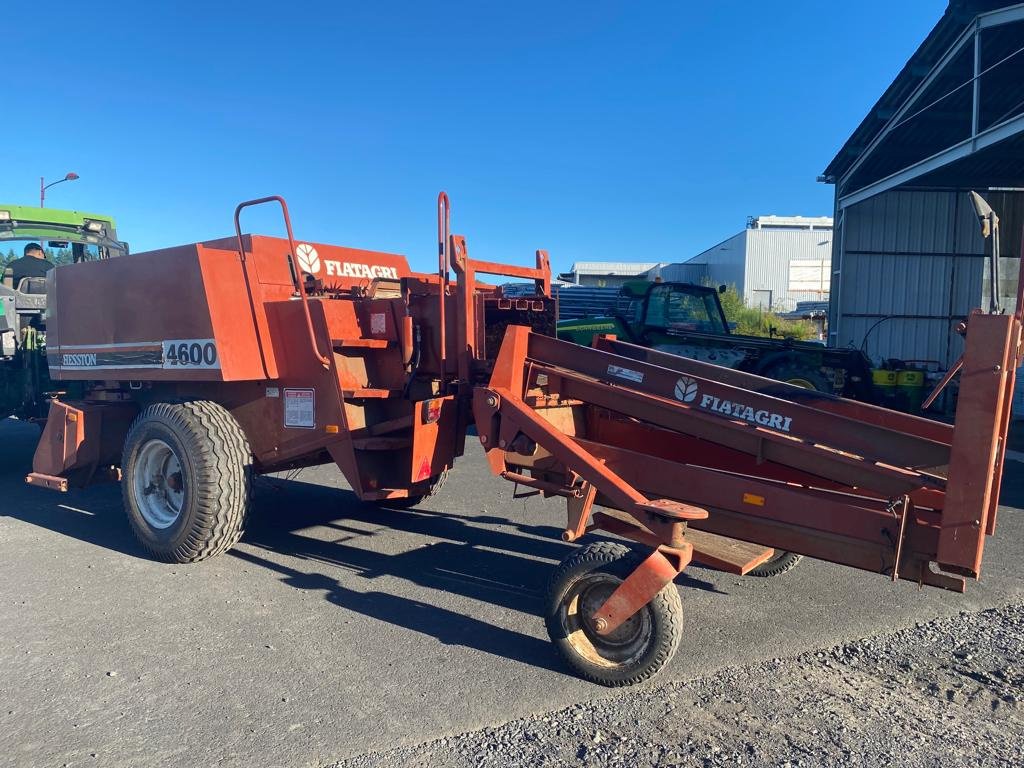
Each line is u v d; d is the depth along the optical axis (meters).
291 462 5.47
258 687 3.38
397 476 5.11
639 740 2.97
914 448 3.35
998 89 14.97
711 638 3.95
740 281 47.66
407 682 3.45
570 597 3.53
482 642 3.91
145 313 5.24
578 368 4.32
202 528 4.88
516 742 2.95
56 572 4.92
